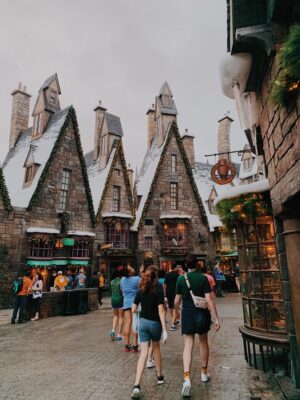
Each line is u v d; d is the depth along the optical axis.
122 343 7.68
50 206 19.75
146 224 23.91
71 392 4.56
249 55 4.97
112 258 22.22
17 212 18.09
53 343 7.95
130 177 29.16
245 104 5.92
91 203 21.75
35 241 18.33
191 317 4.69
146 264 7.07
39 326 10.68
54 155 20.52
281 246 4.80
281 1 3.90
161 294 4.85
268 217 5.58
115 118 27.05
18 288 11.61
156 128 29.14
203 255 24.84
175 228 24.52
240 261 6.13
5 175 23.33
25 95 26.84
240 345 7.14
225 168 11.19
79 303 13.57
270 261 5.49
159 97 29.31
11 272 17.31
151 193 24.69
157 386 4.70
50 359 6.39
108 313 13.80
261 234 5.65
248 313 5.83
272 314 5.36
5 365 6.07
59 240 19.28
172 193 25.70
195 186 26.25
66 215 20.16
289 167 4.00
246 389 4.46
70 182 21.17
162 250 23.61
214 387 4.58
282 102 3.86
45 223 19.31
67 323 11.16
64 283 16.81
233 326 9.49
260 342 5.22
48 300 12.91
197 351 6.70
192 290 4.79
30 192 19.42
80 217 21.17
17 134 25.97
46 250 19.00
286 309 4.68
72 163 21.50
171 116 28.47
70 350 7.12
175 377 5.08
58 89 25.09
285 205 4.27
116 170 24.23
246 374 5.09
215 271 20.47
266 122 5.09
